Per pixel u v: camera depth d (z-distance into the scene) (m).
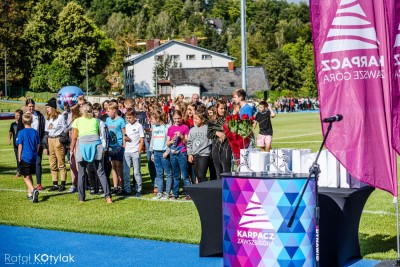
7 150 27.28
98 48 118.38
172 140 13.26
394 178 8.14
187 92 102.81
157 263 8.52
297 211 7.09
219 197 8.70
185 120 14.39
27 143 13.61
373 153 8.12
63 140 14.85
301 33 187.50
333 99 8.20
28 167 13.61
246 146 10.27
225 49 177.75
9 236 10.22
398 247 8.21
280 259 7.06
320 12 8.22
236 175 7.30
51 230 10.66
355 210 8.52
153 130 13.62
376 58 8.05
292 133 34.50
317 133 34.09
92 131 13.23
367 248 9.15
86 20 115.81
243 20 20.31
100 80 119.12
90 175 14.26
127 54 146.50
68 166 20.47
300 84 132.00
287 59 131.25
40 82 110.75
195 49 121.31
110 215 11.87
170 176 13.59
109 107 14.24
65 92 21.30
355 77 8.09
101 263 8.55
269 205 7.06
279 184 7.05
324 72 8.23
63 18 114.62
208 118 12.86
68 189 15.29
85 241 9.84
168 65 114.62
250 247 7.14
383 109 8.09
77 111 14.30
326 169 8.54
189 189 8.85
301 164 8.44
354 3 8.05
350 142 8.13
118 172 14.36
